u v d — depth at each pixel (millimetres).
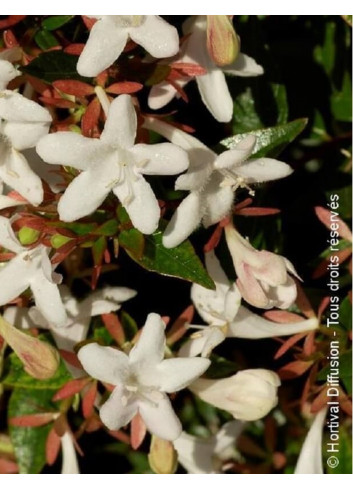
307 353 246
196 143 230
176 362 228
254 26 256
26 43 237
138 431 235
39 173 231
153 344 226
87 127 222
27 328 245
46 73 224
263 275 231
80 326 245
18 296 233
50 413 252
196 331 253
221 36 229
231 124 259
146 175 235
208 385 240
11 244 224
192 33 238
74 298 244
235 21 255
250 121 259
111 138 218
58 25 233
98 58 219
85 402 240
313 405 246
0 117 220
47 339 247
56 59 225
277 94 258
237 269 234
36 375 231
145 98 245
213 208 231
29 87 234
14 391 255
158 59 235
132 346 238
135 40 221
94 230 225
